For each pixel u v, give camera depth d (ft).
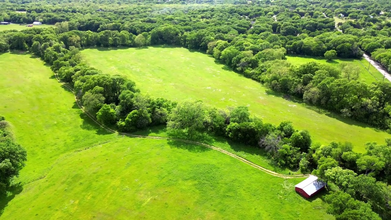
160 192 193.06
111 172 212.43
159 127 274.98
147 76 413.18
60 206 182.09
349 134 268.62
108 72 419.74
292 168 215.31
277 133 235.40
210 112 267.59
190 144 246.68
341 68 370.32
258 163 221.25
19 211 178.50
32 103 320.91
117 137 259.19
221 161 223.92
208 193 192.03
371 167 186.50
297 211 176.24
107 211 178.09
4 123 251.39
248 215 174.50
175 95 352.28
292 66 374.63
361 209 149.48
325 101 317.22
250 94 360.28
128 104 277.64
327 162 191.62
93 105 280.72
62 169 216.33
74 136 261.44
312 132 271.49
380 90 292.61
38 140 254.47
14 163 193.47
